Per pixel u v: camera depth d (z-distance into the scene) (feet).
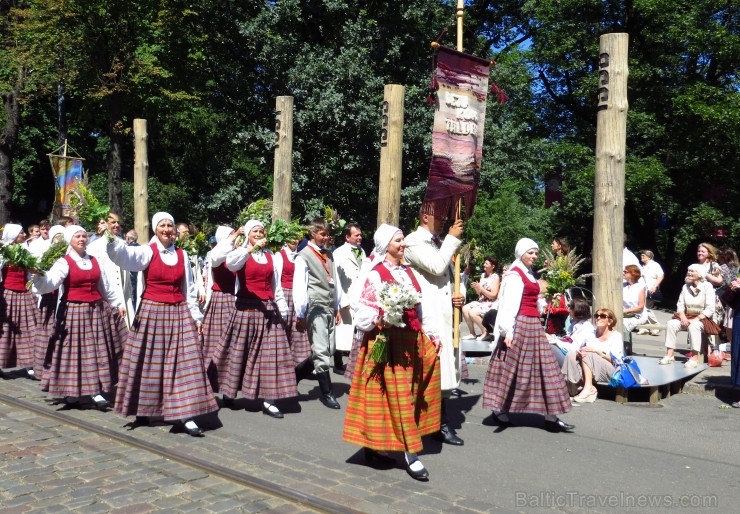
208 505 13.42
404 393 15.16
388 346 15.28
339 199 64.49
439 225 19.56
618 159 25.00
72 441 17.63
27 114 81.87
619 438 18.75
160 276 18.58
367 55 61.31
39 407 20.79
